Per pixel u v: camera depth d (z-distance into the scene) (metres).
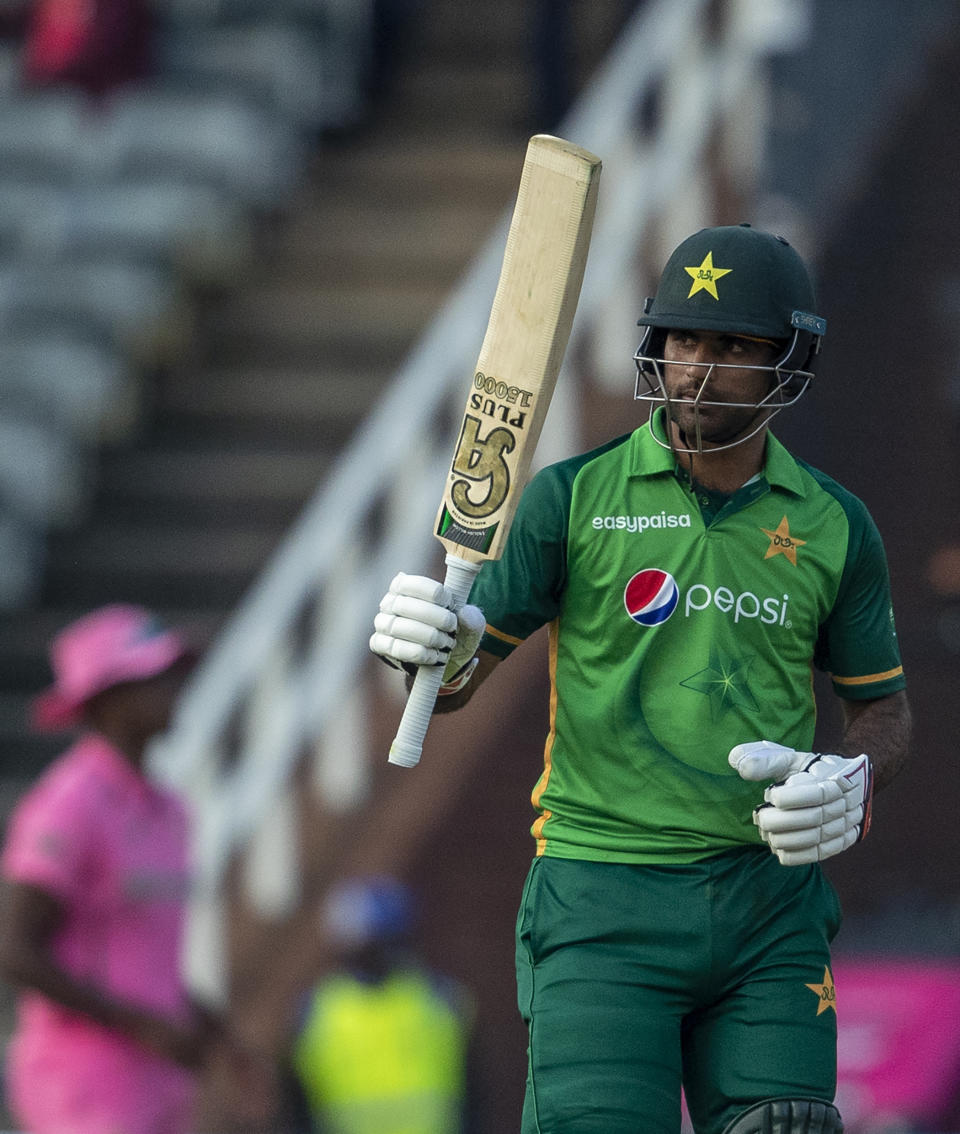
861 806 9.77
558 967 10.22
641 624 10.23
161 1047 16.73
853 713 11.00
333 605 30.34
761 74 33.03
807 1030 10.06
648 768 10.20
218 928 28.67
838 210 32.97
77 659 17.28
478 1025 27.17
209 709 28.81
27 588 35.12
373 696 30.12
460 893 30.02
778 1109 9.87
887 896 31.09
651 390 10.55
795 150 33.19
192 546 35.47
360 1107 22.80
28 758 32.19
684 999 10.13
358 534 30.28
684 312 9.99
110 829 16.83
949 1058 23.42
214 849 28.38
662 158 31.77
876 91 33.34
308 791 29.69
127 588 35.22
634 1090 9.89
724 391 10.05
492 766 30.03
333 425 37.78
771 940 10.16
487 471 10.16
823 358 32.78
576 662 10.41
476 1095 23.98
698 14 32.50
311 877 29.59
